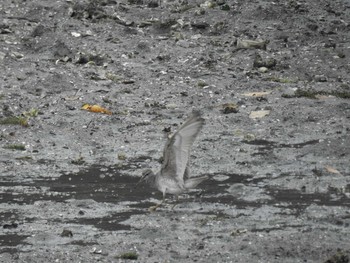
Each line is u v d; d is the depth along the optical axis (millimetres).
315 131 40156
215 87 47500
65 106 43750
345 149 36656
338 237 27766
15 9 59625
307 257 26281
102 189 33312
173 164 25266
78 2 60281
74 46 53281
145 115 42938
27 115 42219
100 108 43125
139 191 33031
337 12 64250
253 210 30516
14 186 33844
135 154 37688
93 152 38000
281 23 59750
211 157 36656
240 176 34344
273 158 36344
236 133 40094
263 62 51156
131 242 27891
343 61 52438
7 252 27297
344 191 32344
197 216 30031
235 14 60812
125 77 49000
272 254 26547
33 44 53281
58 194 32812
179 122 41938
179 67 50969
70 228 29281
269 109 43344
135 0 64250
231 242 27562
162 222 29578
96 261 26453
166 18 60250
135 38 55469
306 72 50562
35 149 38375
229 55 53219
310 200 31469
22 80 47312
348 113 42656
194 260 26297
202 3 63531
